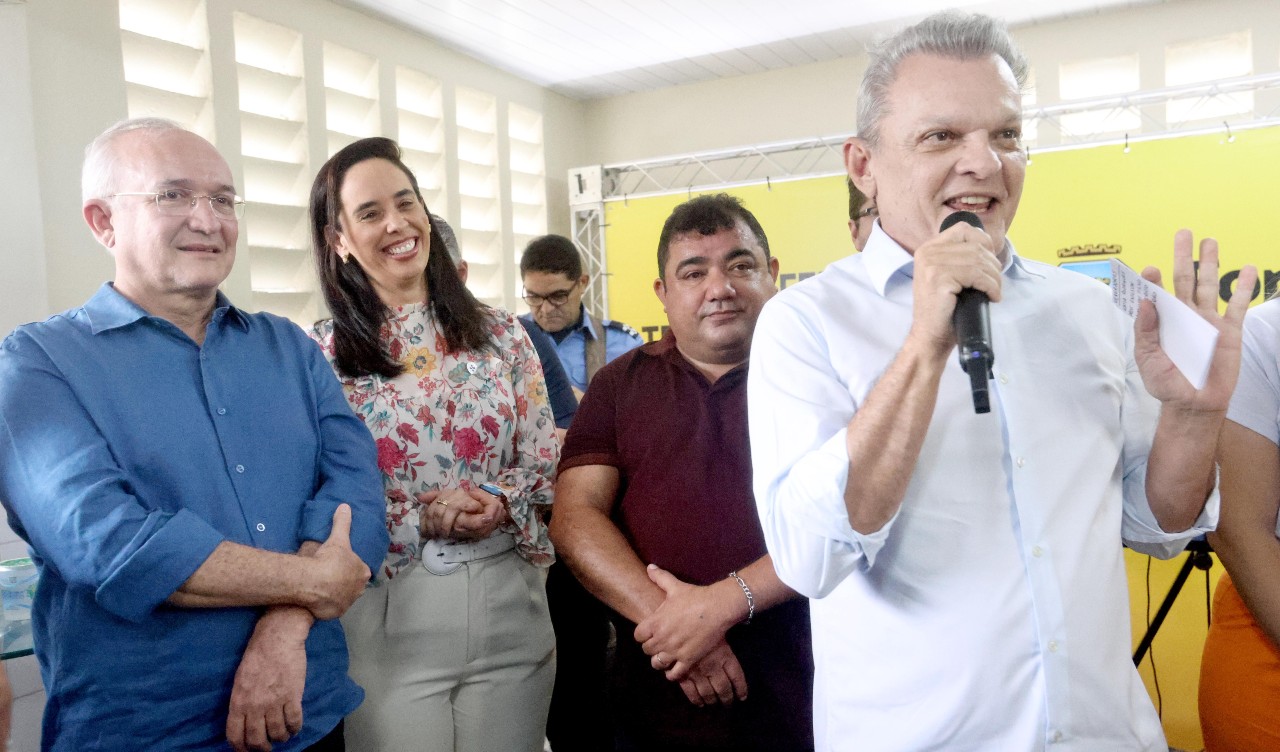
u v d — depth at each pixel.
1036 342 1.06
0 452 1.28
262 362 1.49
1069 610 0.99
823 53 5.60
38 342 1.33
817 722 1.14
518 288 5.72
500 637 1.77
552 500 1.84
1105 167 4.43
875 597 1.04
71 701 1.27
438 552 1.71
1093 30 5.18
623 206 5.40
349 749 1.69
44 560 1.30
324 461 1.53
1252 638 1.34
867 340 1.06
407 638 1.69
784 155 5.94
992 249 0.98
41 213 3.13
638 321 5.40
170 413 1.35
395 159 1.84
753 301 1.56
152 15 3.64
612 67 5.71
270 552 1.31
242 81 3.99
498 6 4.58
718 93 6.09
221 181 1.43
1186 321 0.94
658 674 1.50
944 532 1.01
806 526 0.95
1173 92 4.33
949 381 1.03
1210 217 4.29
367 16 4.62
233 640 1.32
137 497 1.30
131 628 1.27
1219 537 1.31
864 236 1.99
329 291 1.80
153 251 1.37
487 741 1.78
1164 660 2.70
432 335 1.82
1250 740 1.33
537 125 5.94
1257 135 4.20
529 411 1.91
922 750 1.01
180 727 1.28
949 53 1.01
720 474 1.50
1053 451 1.02
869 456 0.91
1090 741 0.99
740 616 1.39
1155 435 1.04
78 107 3.32
